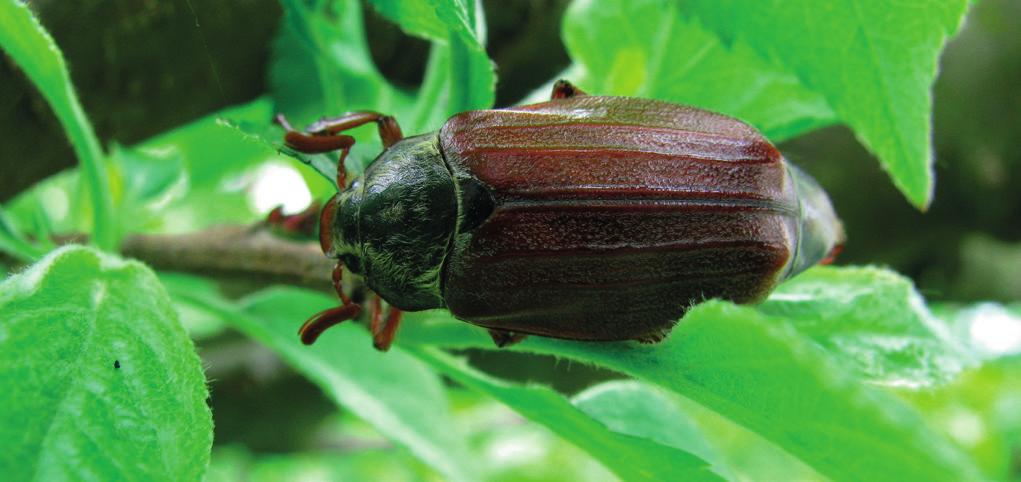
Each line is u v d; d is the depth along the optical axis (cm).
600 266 12
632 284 12
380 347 12
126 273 11
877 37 12
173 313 11
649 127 12
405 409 15
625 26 14
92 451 11
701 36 13
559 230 12
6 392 11
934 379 12
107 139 14
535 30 16
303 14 14
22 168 14
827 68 12
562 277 12
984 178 21
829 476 11
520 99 17
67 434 11
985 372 29
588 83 14
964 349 12
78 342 11
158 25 14
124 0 14
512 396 12
